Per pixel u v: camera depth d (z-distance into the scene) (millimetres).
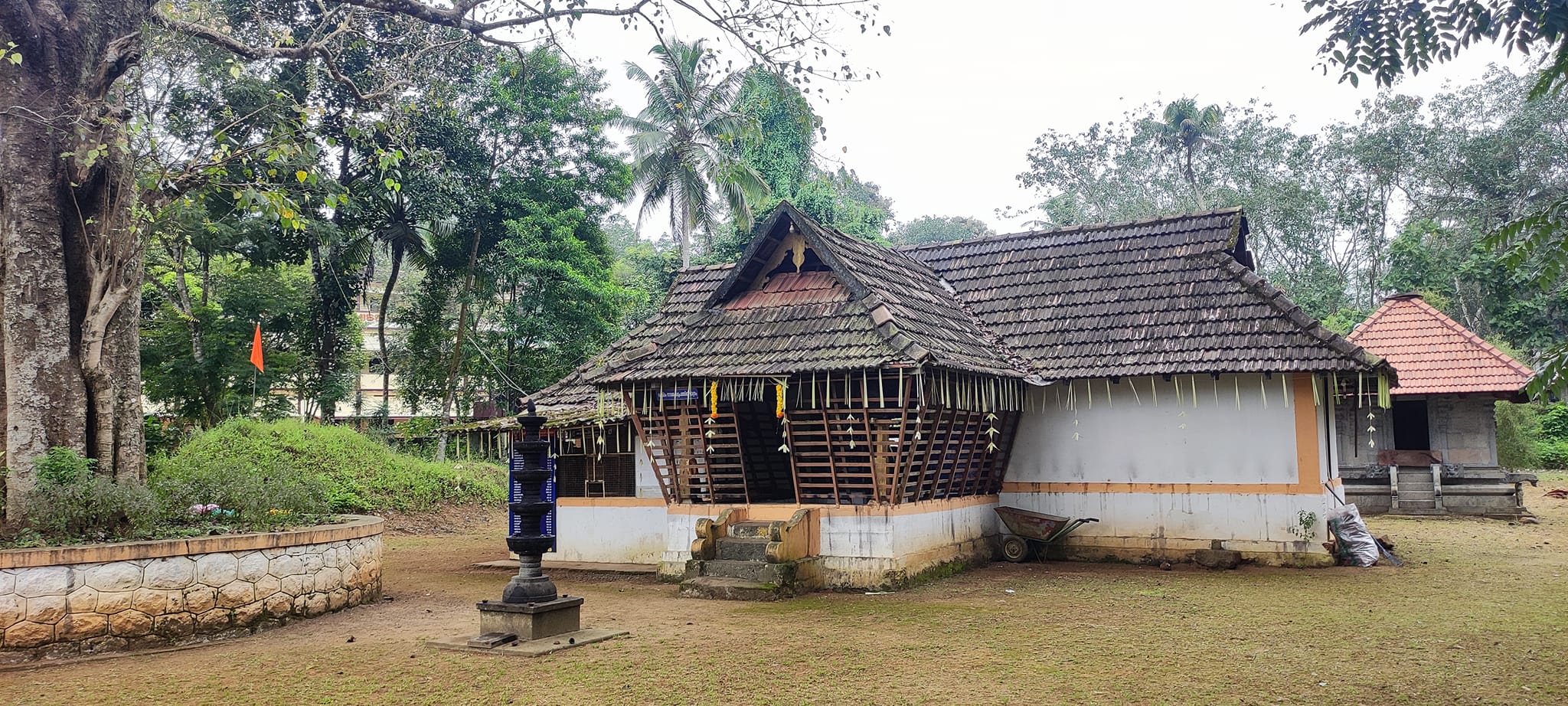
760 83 28141
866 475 11547
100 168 10258
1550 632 8281
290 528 10062
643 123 33594
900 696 6422
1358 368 11781
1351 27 6973
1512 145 35625
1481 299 34219
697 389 11984
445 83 17734
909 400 10891
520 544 8500
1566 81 6328
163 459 17312
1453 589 10781
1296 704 6078
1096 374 13156
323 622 9672
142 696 6668
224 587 8852
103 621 8062
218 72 13469
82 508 8633
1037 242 16328
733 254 33875
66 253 10148
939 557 12594
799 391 11617
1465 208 36375
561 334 29453
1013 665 7301
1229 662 7273
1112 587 11500
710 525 11664
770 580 10914
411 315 32031
